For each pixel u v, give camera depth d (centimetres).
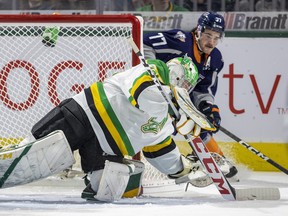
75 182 1300
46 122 1055
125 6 1529
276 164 1223
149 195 1184
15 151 1036
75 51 1305
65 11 1534
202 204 1066
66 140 1039
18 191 1224
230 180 1390
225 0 1518
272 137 1523
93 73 1307
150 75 1013
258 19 1516
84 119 1045
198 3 1523
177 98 1025
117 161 1064
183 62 1049
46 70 1320
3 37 1312
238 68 1516
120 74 1054
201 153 1099
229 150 1524
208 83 1336
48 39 1305
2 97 1329
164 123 1065
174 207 1034
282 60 1513
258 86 1518
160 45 1305
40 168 1046
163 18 1529
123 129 1045
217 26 1270
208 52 1293
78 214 974
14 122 1334
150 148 1119
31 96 1328
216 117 1311
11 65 1321
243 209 1022
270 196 1111
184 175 1146
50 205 1051
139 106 1016
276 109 1520
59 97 1325
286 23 1513
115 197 1074
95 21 1234
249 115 1521
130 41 1027
